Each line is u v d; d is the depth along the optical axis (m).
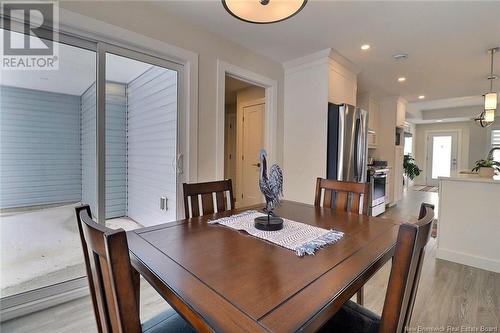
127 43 2.10
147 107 2.38
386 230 1.34
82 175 2.12
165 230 1.33
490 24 2.39
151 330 0.98
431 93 5.10
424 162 9.62
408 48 2.95
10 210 1.89
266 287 0.77
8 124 1.84
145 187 2.44
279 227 1.34
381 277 2.34
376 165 5.03
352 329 1.00
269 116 3.44
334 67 3.23
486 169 2.74
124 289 0.62
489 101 3.46
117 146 2.25
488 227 2.54
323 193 2.06
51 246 2.04
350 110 3.22
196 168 2.61
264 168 1.42
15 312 1.71
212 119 2.72
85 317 1.74
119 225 2.28
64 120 2.02
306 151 3.36
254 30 2.58
